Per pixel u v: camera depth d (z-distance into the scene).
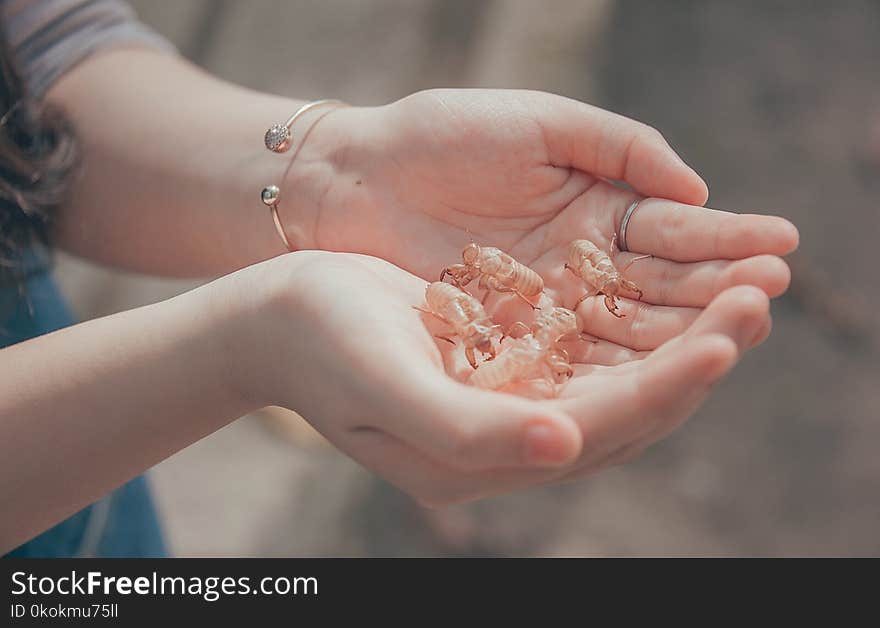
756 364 1.28
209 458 1.17
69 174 0.83
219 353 0.74
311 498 1.13
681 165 0.78
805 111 1.59
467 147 0.79
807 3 1.77
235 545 1.09
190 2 1.68
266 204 0.82
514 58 1.59
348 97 1.53
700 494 1.15
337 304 0.72
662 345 0.75
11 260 0.79
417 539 1.10
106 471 0.75
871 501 1.14
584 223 0.80
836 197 1.47
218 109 0.84
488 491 0.72
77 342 0.75
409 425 0.70
